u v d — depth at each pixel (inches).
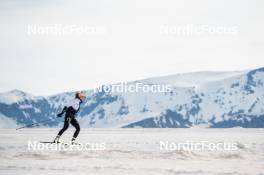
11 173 643.5
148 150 1001.5
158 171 676.1
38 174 634.2
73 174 634.8
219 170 698.2
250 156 924.0
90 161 815.7
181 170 691.4
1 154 905.5
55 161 812.0
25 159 847.1
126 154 918.4
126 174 639.8
